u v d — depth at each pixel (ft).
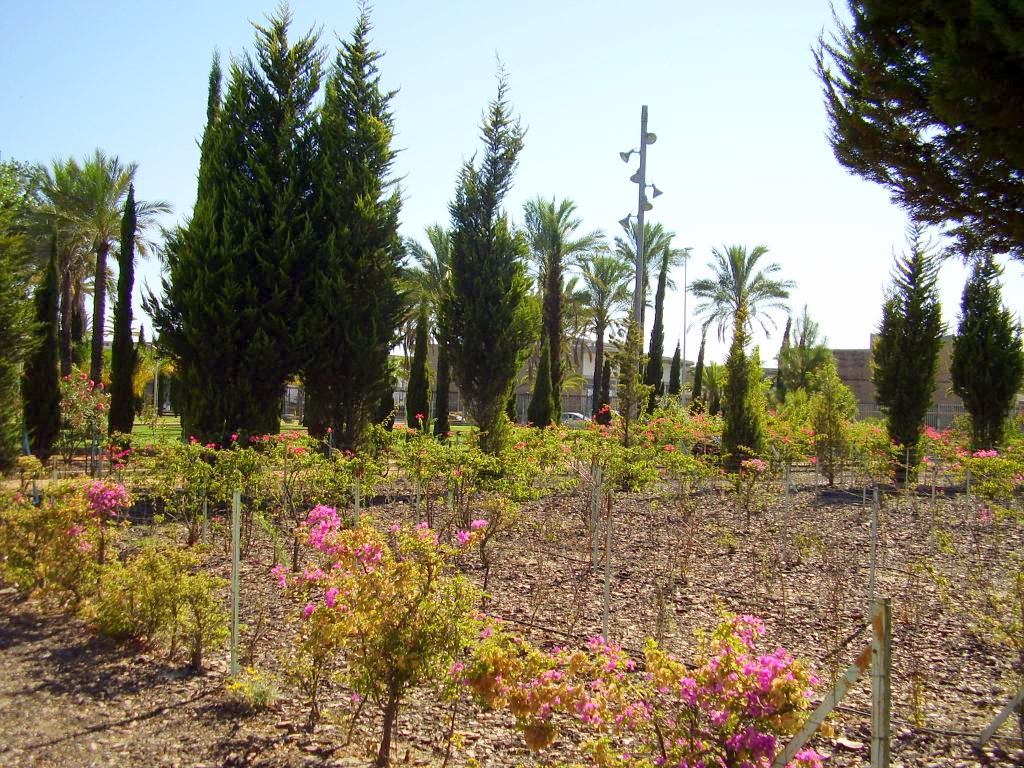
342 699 14.06
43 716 13.10
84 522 20.47
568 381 112.37
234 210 40.45
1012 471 32.04
